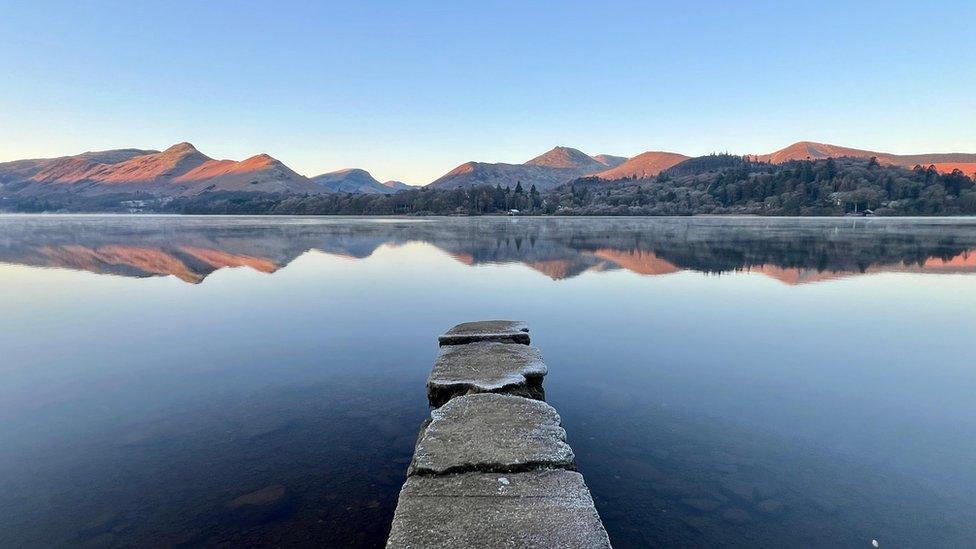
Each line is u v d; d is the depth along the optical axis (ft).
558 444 17.44
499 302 51.70
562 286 61.67
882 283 62.28
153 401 25.79
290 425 22.86
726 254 100.27
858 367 30.73
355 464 19.34
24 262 87.76
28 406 25.13
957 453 20.17
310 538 15.07
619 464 19.43
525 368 24.36
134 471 18.92
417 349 35.17
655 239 148.46
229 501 16.98
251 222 318.65
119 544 14.88
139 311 47.85
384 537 15.11
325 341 37.24
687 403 25.26
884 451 20.36
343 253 107.14
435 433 18.29
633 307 48.80
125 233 180.45
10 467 19.25
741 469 19.04
